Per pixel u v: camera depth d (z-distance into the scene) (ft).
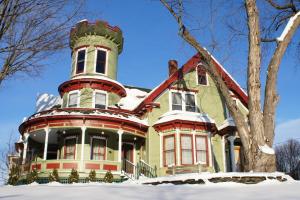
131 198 24.98
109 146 74.95
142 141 77.71
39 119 70.23
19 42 26.03
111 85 81.25
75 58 84.94
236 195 26.94
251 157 42.68
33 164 68.39
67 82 79.97
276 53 46.09
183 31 48.67
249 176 39.24
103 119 69.72
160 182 44.34
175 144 71.56
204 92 83.87
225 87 47.34
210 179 39.96
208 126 75.56
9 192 30.58
